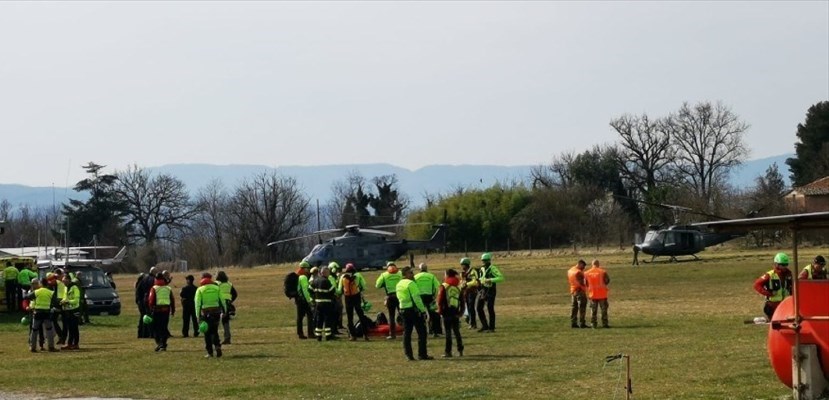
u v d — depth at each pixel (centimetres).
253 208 13088
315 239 13550
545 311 4478
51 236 13550
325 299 3300
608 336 3167
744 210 11025
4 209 17100
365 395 2042
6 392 2270
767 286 2606
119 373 2570
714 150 13012
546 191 12019
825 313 1720
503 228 11806
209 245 13000
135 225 14625
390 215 14462
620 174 13188
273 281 8162
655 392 1948
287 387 2197
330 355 2839
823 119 12912
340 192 15612
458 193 12550
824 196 10769
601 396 1928
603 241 11531
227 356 2884
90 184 14125
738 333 3117
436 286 2772
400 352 2872
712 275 6462
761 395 1866
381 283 3319
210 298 2870
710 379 2089
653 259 8350
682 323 3591
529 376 2241
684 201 11400
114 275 12144
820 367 1706
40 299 3209
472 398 1955
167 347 3238
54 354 3112
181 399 2081
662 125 13162
